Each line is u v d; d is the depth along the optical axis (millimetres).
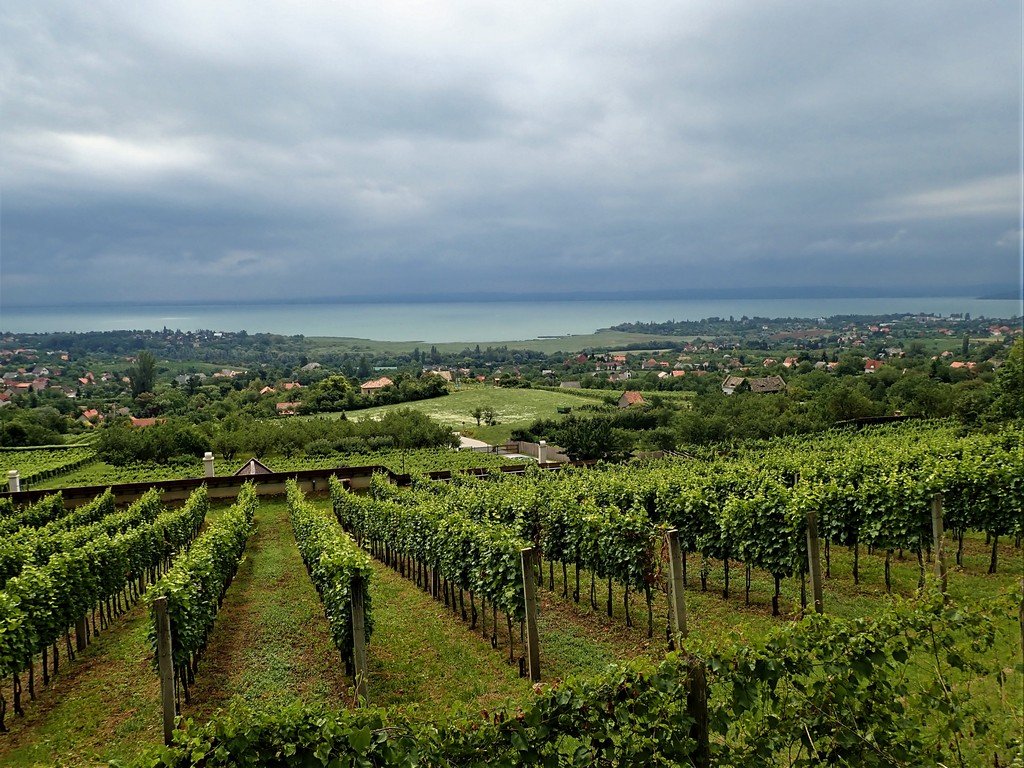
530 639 10578
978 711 5984
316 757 5379
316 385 113812
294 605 16172
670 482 20062
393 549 20094
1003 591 6051
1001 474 13883
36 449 67875
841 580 14359
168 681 8656
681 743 5477
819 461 24297
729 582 15273
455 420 90625
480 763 5223
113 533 21438
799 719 5707
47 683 11758
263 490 35781
